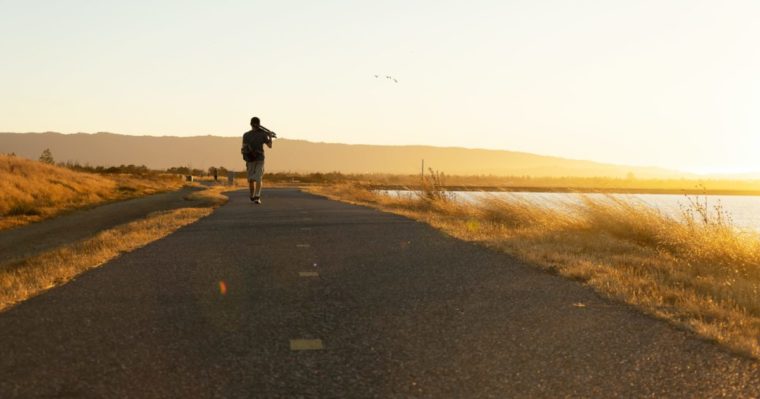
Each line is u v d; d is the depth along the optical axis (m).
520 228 13.90
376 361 4.23
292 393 3.65
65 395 3.58
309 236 11.19
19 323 5.13
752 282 7.90
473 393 3.67
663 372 4.01
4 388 3.67
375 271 7.64
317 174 92.38
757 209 51.78
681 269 8.58
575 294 6.35
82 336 4.76
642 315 5.49
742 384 3.79
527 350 4.48
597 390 3.71
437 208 19.38
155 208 25.73
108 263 8.23
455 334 4.89
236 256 8.84
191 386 3.75
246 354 4.37
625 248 10.37
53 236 18.84
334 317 5.41
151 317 5.37
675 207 13.16
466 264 8.16
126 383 3.78
